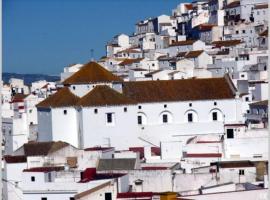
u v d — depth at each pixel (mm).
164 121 161625
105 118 150750
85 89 157875
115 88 160875
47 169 110062
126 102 152625
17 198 108125
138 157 122062
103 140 150500
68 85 158625
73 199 99125
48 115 153875
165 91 164000
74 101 153375
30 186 104938
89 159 120250
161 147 131875
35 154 123000
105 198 93438
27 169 110312
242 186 94000
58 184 102375
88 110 149375
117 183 96438
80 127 150750
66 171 107375
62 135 152000
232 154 128500
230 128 129750
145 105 160000
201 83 167875
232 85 168000
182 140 159625
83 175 105812
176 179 104750
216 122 163000
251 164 109125
